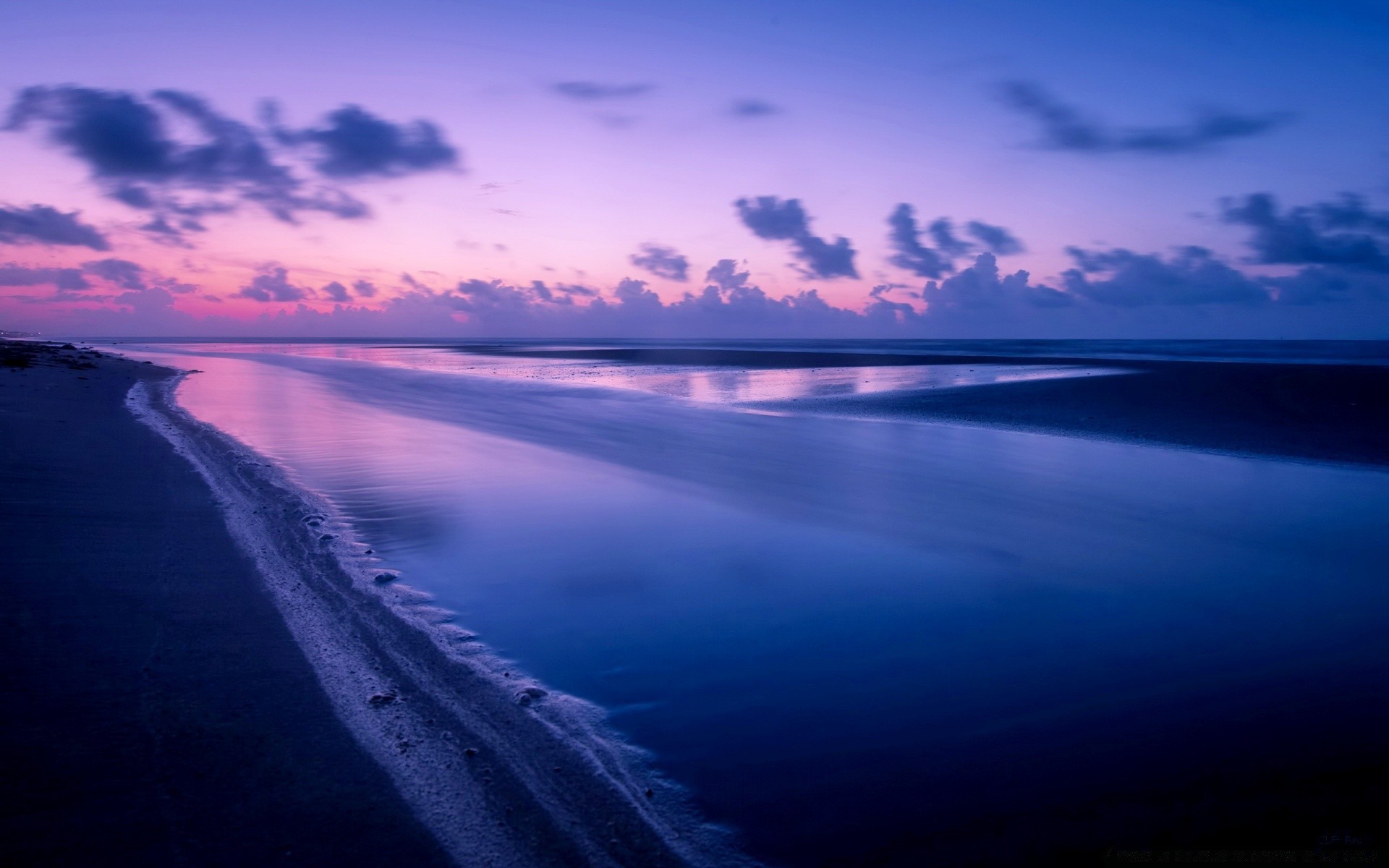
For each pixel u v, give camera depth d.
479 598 5.72
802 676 4.62
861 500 9.34
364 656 4.47
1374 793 3.52
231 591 5.29
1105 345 106.56
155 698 3.71
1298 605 6.02
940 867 2.96
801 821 3.22
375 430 14.49
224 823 2.82
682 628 5.30
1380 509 9.15
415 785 3.20
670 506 8.83
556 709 4.04
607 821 3.10
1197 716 4.25
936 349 88.25
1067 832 3.20
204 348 80.62
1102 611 5.82
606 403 20.28
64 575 5.26
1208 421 16.66
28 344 41.25
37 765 3.05
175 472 9.19
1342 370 28.62
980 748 3.87
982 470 11.36
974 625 5.50
